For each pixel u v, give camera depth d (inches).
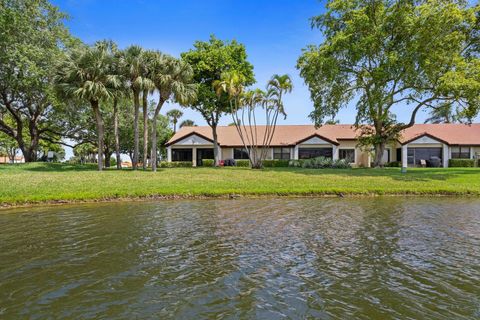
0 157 3390.7
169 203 561.6
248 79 1424.7
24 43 997.2
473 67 916.0
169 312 171.9
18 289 200.5
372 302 183.5
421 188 690.2
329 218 424.5
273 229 360.8
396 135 1227.9
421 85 1047.0
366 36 1035.9
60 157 3036.4
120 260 254.8
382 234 337.1
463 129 1553.9
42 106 1218.0
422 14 933.2
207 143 1577.3
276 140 1583.4
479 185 721.6
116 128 1109.1
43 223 394.3
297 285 206.8
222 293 194.9
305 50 1139.3
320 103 1168.2
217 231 351.3
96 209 498.3
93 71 936.9
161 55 996.6
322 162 1228.5
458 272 228.4
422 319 165.2
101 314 169.6
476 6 971.9
